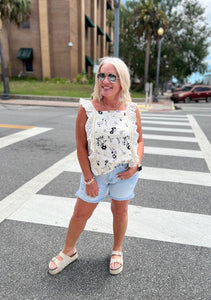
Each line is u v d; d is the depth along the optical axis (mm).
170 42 28219
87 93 19906
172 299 1850
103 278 2041
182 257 2283
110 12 30219
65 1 24688
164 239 2529
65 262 2113
